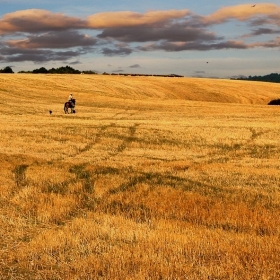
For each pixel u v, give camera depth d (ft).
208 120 145.79
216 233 33.40
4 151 79.92
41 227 36.83
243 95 311.88
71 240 31.96
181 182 53.36
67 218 39.93
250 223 36.14
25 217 39.65
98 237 32.99
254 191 47.93
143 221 38.60
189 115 165.17
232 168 64.23
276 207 41.60
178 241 30.94
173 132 113.29
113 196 46.24
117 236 32.91
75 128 118.11
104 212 41.91
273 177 56.85
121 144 98.32
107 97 232.53
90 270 26.50
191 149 92.94
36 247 30.86
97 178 55.47
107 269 26.50
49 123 128.26
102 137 106.01
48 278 26.04
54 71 521.24
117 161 71.77
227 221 37.27
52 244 31.07
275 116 163.22
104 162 69.62
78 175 57.47
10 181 52.85
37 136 103.40
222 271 25.59
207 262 27.58
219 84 355.36
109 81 327.26
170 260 27.53
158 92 302.86
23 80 279.08
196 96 303.48
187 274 25.50
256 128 121.49
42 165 64.34
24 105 181.06
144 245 30.50
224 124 130.82
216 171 61.77
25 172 58.39
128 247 30.35
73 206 43.16
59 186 51.24
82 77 338.54
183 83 351.87
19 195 46.11
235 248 29.68
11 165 62.69
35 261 28.50
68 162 68.33
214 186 50.93
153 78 377.30
